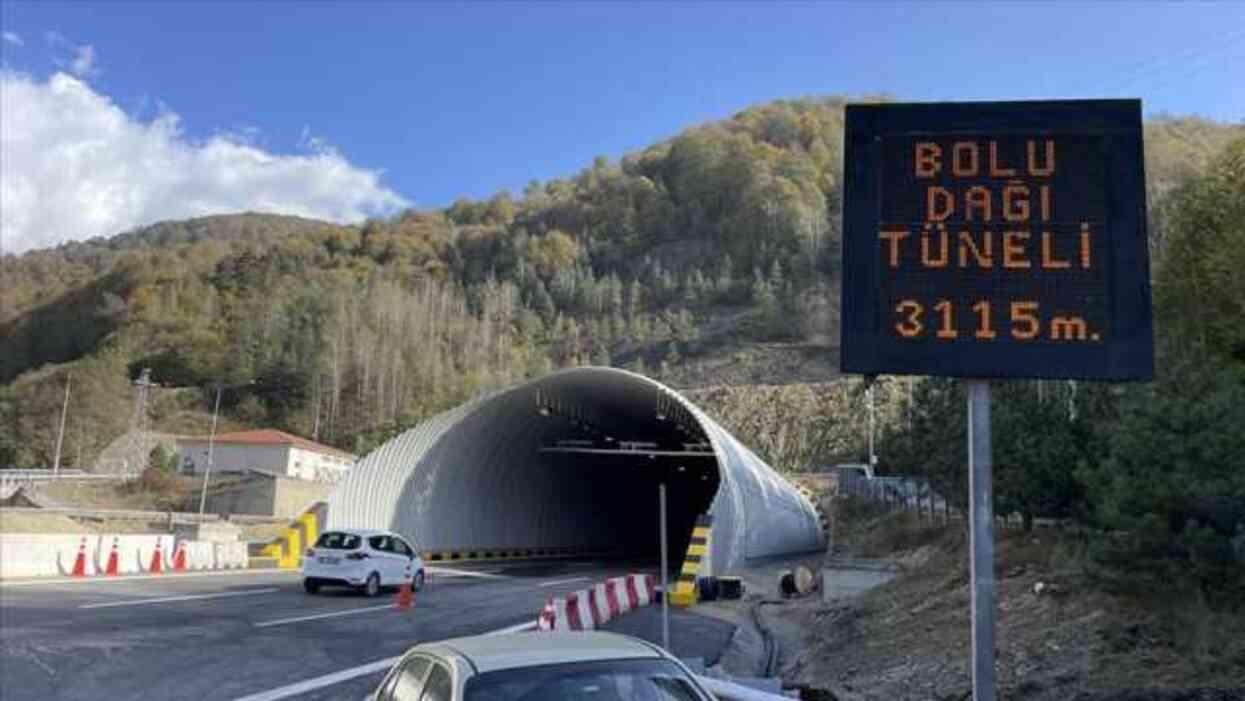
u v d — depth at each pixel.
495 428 46.34
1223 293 19.58
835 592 26.45
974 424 8.62
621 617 21.84
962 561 22.47
